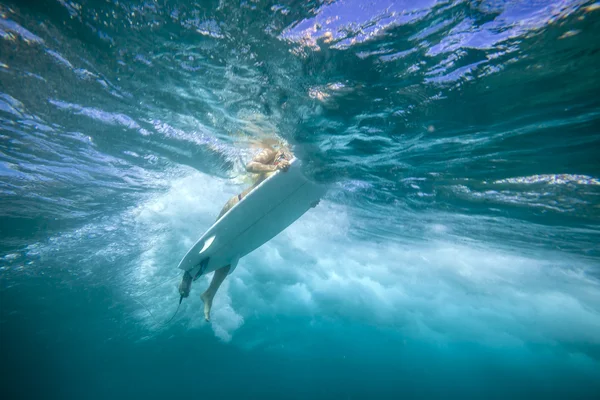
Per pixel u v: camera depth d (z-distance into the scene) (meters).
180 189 5.58
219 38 2.39
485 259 7.14
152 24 2.32
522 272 7.27
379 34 2.17
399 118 3.10
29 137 3.87
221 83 2.97
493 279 7.75
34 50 2.63
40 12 2.25
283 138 3.74
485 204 4.66
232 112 3.44
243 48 2.46
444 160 3.80
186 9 2.16
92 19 2.31
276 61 2.55
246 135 3.86
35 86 3.08
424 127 3.17
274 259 7.79
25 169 4.45
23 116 3.50
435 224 5.89
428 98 2.74
